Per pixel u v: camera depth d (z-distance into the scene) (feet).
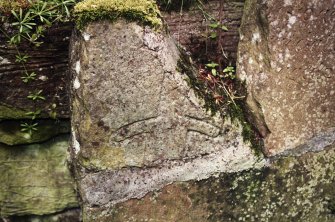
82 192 3.82
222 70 4.22
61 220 4.81
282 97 3.88
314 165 4.26
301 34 3.69
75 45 3.50
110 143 3.67
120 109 3.56
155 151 3.79
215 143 3.93
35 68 3.88
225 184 4.09
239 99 4.06
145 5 3.35
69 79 3.81
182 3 4.11
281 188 4.26
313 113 4.02
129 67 3.45
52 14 3.64
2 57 3.73
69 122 4.28
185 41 4.31
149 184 3.89
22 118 4.10
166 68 3.53
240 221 4.31
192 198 4.07
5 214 4.64
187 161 3.92
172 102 3.66
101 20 3.28
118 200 3.88
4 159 4.34
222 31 4.32
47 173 4.50
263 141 4.03
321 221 4.58
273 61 3.73
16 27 3.61
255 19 3.73
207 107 3.81
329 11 3.66
